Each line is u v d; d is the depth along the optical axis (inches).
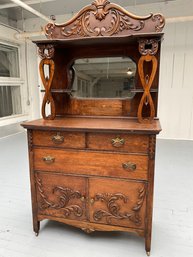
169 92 174.2
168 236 64.9
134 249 59.8
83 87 72.6
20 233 66.5
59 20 191.6
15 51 195.8
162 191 91.7
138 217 56.6
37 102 215.6
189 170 114.3
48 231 67.6
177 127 178.7
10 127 207.5
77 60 71.4
